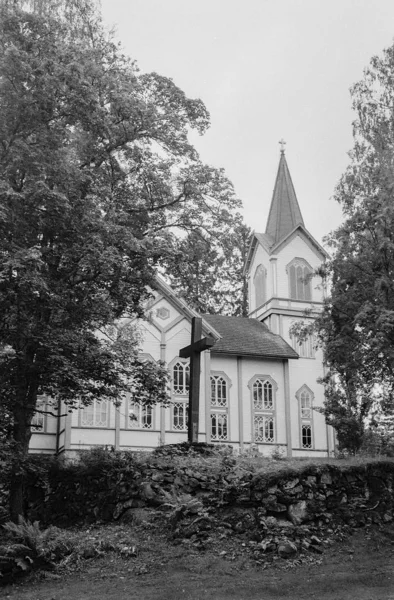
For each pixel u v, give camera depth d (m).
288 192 47.97
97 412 34.50
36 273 15.91
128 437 34.81
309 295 45.28
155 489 16.86
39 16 18.11
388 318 16.91
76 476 19.28
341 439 29.22
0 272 15.49
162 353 36.50
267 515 15.37
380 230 18.36
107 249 17.19
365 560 14.50
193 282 21.83
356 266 19.05
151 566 13.85
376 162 28.81
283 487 15.64
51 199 16.61
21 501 17.73
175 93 21.61
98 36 21.86
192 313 37.38
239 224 22.39
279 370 41.00
